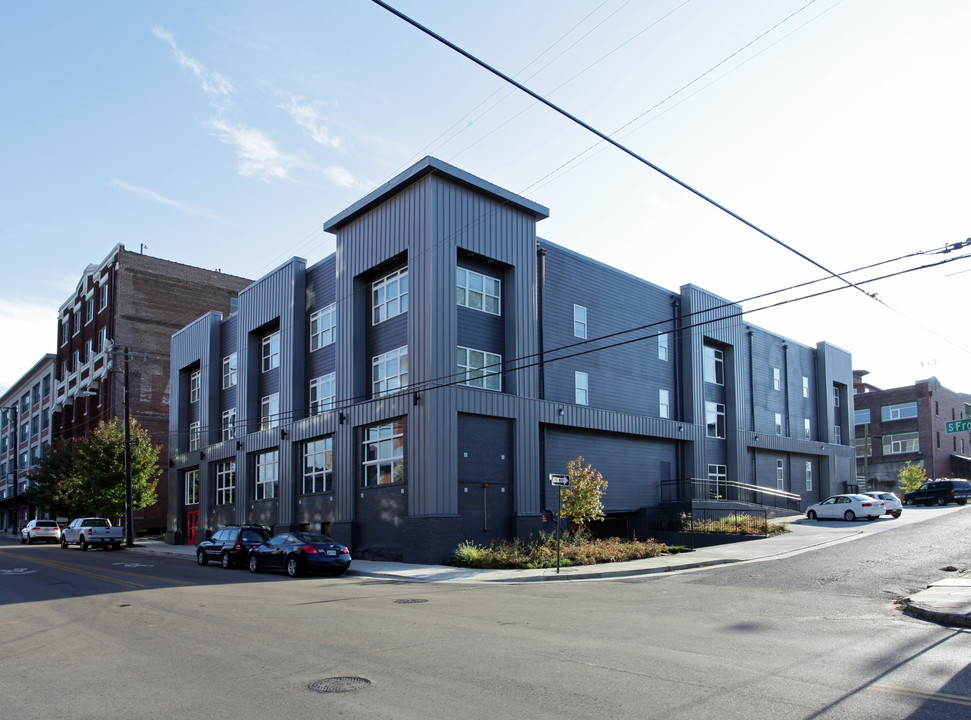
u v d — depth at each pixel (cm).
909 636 1102
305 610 1433
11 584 2080
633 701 731
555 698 743
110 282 6297
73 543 4381
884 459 6656
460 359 2873
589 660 921
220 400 4447
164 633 1173
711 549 2698
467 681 816
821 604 1456
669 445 3881
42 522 5325
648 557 2541
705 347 4275
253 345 4078
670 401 3972
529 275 3148
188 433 4797
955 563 1969
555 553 2508
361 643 1050
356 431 3058
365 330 3172
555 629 1166
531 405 3044
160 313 6272
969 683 809
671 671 859
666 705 716
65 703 753
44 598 1723
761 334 4800
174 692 789
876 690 775
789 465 4869
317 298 3616
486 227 2984
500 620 1270
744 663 903
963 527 2886
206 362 4506
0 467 9806
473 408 2805
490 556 2462
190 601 1609
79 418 6738
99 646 1073
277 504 3662
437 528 2605
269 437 3744
